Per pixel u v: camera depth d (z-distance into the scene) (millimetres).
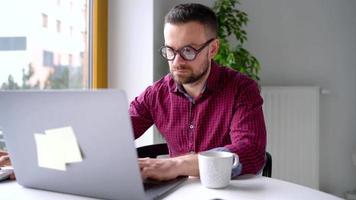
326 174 2533
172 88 1284
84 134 679
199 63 1115
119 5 2070
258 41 2500
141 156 1325
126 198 696
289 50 2502
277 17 2496
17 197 755
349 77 2480
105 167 688
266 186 811
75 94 657
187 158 888
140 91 2061
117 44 2088
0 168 932
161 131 1350
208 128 1232
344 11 2463
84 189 738
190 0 2377
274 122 2363
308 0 2480
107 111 642
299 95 2342
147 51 2039
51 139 722
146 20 2033
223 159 783
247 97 1163
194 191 774
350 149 2506
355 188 2512
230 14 2162
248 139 1005
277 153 2365
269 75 2516
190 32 1075
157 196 731
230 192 766
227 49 2057
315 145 2340
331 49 2484
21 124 746
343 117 2498
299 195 745
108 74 2111
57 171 748
